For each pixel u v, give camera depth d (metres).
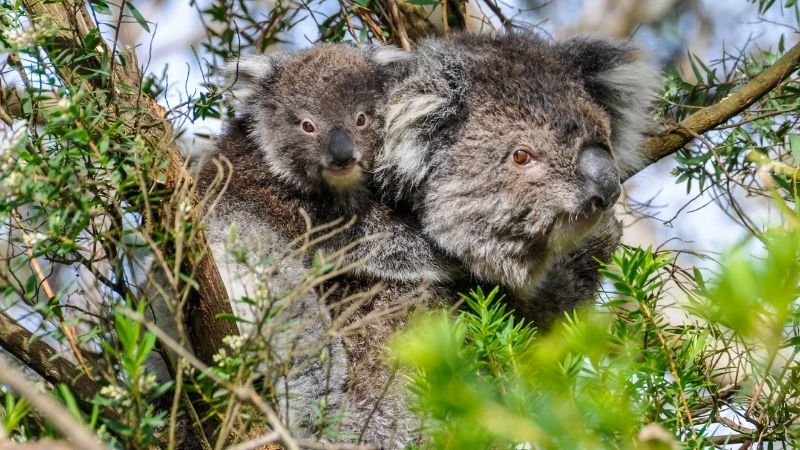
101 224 7.90
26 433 7.20
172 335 9.66
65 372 7.83
